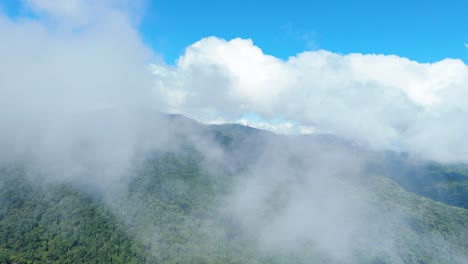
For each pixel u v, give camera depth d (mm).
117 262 189125
